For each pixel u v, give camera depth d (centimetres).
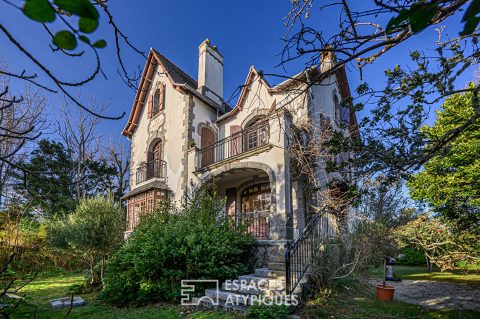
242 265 789
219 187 1303
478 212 872
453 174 933
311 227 706
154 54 1526
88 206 1088
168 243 757
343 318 568
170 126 1355
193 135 1264
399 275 1286
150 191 1242
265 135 1038
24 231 1282
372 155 406
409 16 108
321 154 822
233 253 771
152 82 1568
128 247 803
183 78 1554
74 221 1071
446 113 983
